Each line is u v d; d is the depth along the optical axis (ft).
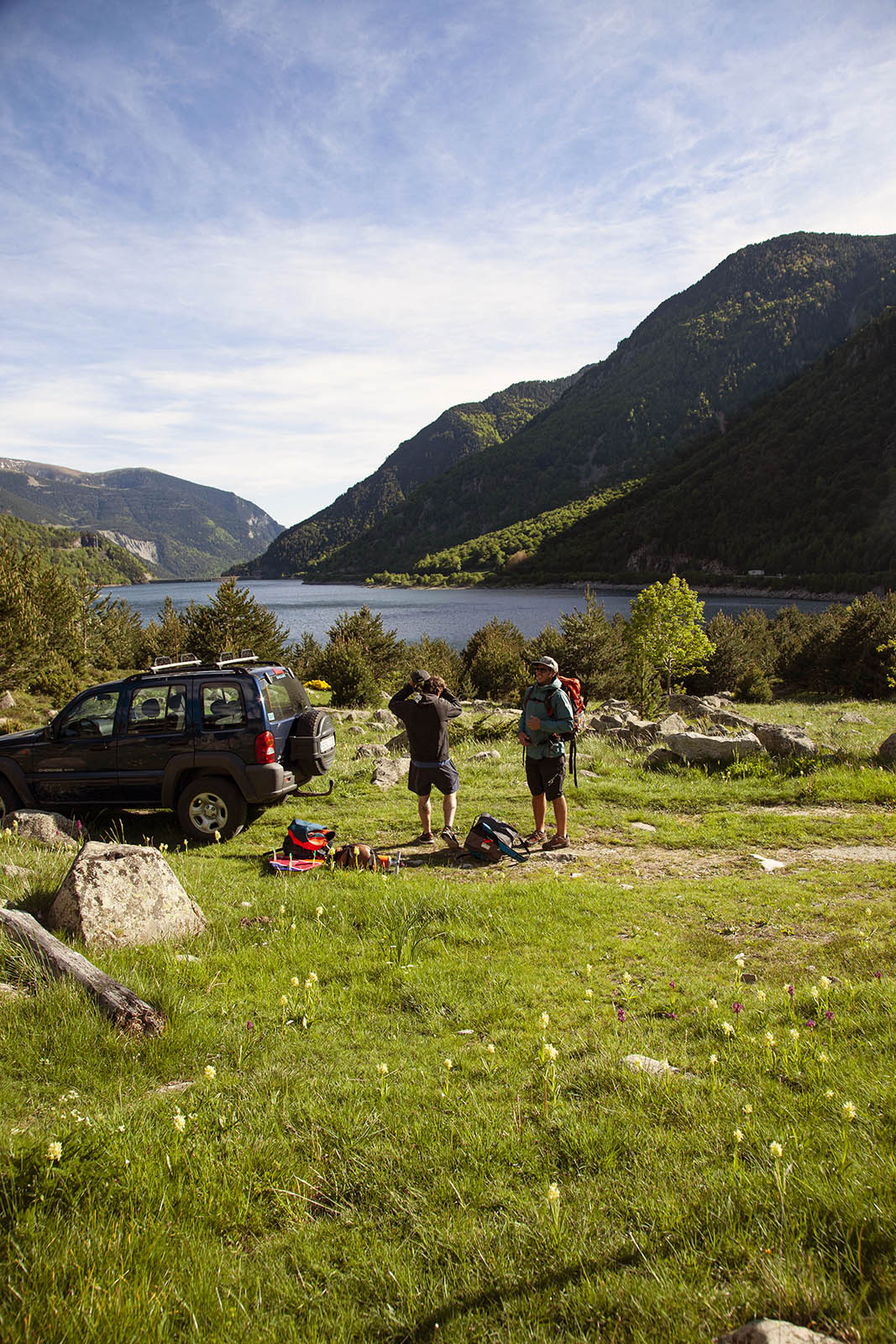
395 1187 9.02
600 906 20.10
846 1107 8.76
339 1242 8.19
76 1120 9.77
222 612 101.71
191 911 18.72
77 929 16.67
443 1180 8.95
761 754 39.06
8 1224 7.94
